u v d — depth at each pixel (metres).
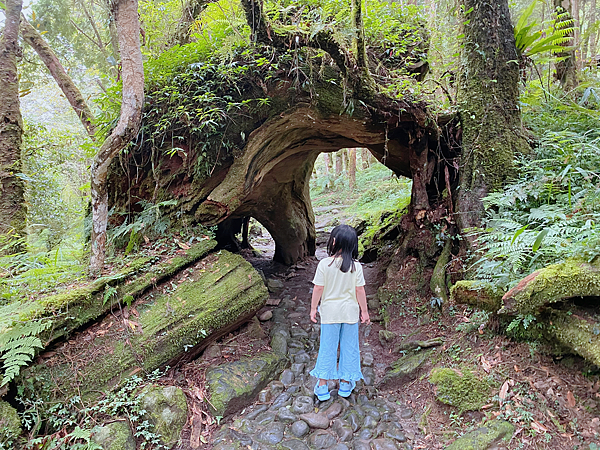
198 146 3.77
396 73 4.36
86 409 2.33
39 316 2.49
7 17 4.81
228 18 3.78
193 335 2.97
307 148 5.02
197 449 2.37
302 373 3.22
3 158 4.69
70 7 7.16
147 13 4.50
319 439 2.41
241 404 2.76
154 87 3.72
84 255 3.73
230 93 3.62
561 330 2.08
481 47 3.68
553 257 2.41
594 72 5.34
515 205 3.34
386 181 15.31
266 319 4.07
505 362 2.48
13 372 2.09
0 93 4.73
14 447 2.06
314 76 3.60
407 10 5.20
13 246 4.40
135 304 2.99
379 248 6.34
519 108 3.76
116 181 4.00
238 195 3.89
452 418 2.39
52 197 5.99
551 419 2.02
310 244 7.54
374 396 2.87
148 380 2.69
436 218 4.13
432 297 3.73
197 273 3.44
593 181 2.98
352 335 2.76
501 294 2.46
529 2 9.27
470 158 3.75
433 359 2.99
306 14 3.83
